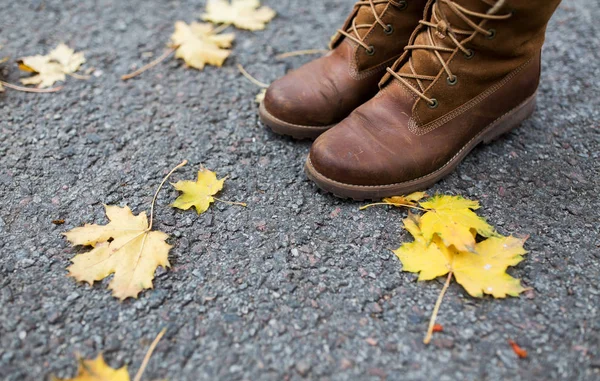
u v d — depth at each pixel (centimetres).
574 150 101
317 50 118
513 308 84
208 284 86
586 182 97
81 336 82
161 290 86
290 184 97
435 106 91
